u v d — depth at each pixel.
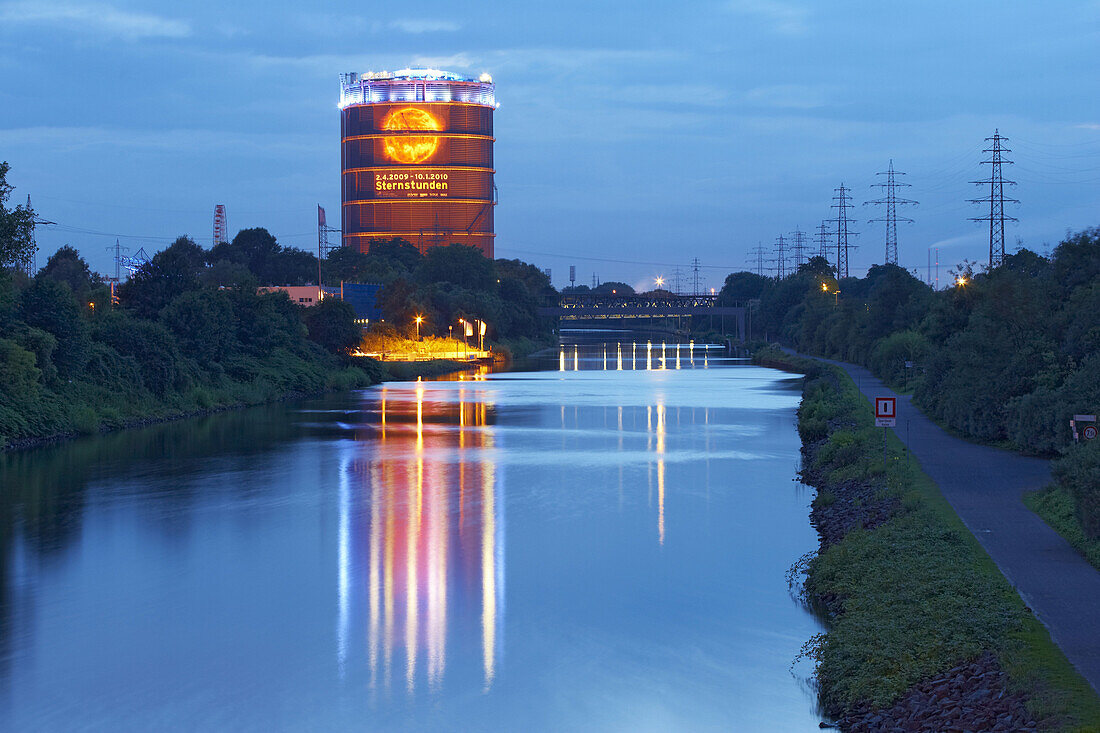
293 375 121.38
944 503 37.09
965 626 23.12
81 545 41.78
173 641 30.33
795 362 170.50
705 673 27.31
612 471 59.81
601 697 25.97
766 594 34.12
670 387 130.88
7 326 79.94
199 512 48.25
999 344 56.97
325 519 46.47
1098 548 28.59
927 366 72.44
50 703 25.98
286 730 24.45
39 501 51.16
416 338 190.88
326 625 31.55
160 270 118.75
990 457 49.66
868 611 26.64
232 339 118.38
